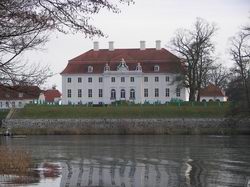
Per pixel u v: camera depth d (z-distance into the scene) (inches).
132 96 5516.7
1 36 686.5
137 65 5541.3
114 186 1000.2
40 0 599.2
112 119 3818.9
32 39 729.0
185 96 5447.8
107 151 2023.9
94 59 5693.9
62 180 1088.2
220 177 1146.0
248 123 3265.3
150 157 1732.3
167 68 5516.7
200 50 4220.0
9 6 621.3
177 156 1759.4
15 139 3016.7
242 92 3129.9
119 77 5536.4
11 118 3929.6
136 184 1033.5
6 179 1032.8
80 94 5590.6
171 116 3811.5
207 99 5354.3
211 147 2198.6
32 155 1828.2
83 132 3629.4
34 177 1117.1
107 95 5531.5
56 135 3518.7
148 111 3905.0
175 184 1028.5
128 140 2797.7
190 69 4242.1
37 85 774.5
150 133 3570.4
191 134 3442.4
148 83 5536.4
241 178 1123.9
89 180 1103.0
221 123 3636.8
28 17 613.3
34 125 3882.9
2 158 1245.1
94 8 583.8
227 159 1624.0
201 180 1093.1
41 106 4101.9
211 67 4247.0
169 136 3228.3
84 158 1715.1
